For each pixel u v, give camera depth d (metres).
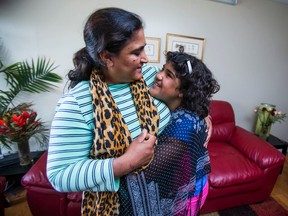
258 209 1.57
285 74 2.49
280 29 2.29
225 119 2.03
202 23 2.00
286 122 2.68
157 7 1.83
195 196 0.79
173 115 0.72
